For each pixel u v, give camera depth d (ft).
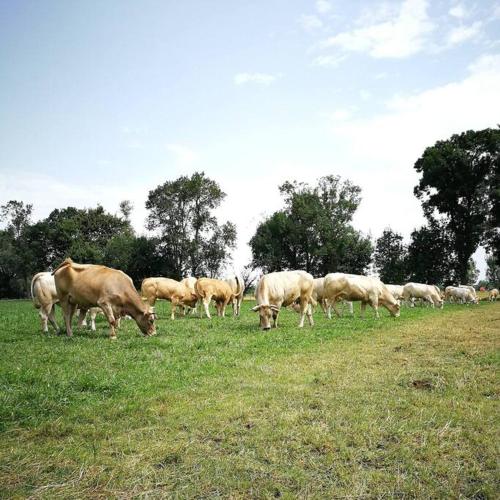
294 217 220.23
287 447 15.76
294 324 56.59
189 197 211.61
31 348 35.09
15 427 17.90
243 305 117.50
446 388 23.03
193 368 28.27
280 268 229.45
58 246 259.80
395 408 19.71
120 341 39.34
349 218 214.28
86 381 23.94
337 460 14.82
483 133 167.22
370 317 68.49
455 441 16.17
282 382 24.53
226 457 15.01
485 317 66.44
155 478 13.76
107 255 231.09
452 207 175.63
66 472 14.19
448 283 186.80
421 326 52.70
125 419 18.81
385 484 13.21
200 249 214.90
